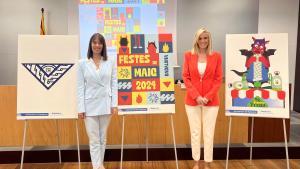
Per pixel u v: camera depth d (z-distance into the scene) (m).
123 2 5.65
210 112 3.00
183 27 5.85
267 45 2.98
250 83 3.03
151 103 3.03
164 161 3.60
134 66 3.01
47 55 2.94
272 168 3.34
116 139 3.72
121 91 3.00
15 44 5.80
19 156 3.56
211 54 2.97
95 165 2.93
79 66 2.82
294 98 6.66
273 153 3.67
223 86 3.68
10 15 5.73
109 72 2.87
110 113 2.90
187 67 3.06
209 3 5.86
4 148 3.69
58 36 2.93
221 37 5.94
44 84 2.96
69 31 5.74
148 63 3.01
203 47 2.95
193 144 3.10
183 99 3.70
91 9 5.64
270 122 3.87
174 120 3.73
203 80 2.99
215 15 5.88
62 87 2.96
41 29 5.42
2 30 5.75
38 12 5.73
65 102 2.97
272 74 2.97
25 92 2.96
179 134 3.75
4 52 5.81
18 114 2.96
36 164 3.52
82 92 2.84
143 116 3.71
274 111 2.97
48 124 3.68
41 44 2.93
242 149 3.65
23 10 5.72
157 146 3.71
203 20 5.88
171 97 3.03
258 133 3.87
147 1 5.68
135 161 3.60
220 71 3.00
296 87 6.59
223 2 5.87
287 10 6.31
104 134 2.98
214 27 5.90
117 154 3.60
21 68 2.94
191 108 3.03
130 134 3.73
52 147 3.71
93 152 2.93
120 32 5.68
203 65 2.98
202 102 2.94
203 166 3.38
